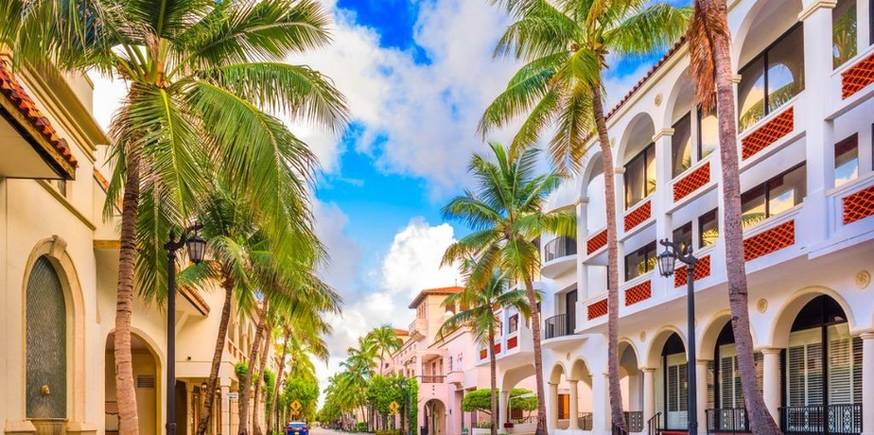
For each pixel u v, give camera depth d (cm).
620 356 3162
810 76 1593
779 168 1875
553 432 3369
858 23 1589
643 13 1825
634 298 2311
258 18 1252
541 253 3616
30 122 1016
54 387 1470
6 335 1191
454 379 5781
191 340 3259
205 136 1171
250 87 1238
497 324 3856
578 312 2819
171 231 1372
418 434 5966
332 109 1257
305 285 2248
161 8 1150
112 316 1831
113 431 2583
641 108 2397
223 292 3522
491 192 2812
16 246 1234
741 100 2080
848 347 1714
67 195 1517
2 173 1177
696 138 2241
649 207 2320
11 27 876
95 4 904
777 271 1672
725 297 2005
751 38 1972
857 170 1623
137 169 1178
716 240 1917
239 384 3938
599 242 2725
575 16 1912
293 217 1112
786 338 1819
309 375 9688
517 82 1994
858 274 1527
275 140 1112
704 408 2136
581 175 2909
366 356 8994
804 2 1625
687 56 2077
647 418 2461
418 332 6769
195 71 1259
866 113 1588
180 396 3431
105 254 1733
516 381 4322
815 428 1752
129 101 1164
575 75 1656
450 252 2902
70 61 1086
